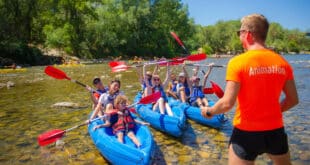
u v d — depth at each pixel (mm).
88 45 45719
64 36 39719
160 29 59094
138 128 5812
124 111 5617
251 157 2564
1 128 7305
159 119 6711
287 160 2639
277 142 2527
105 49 48781
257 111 2490
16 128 7301
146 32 56594
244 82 2477
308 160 5016
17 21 37062
